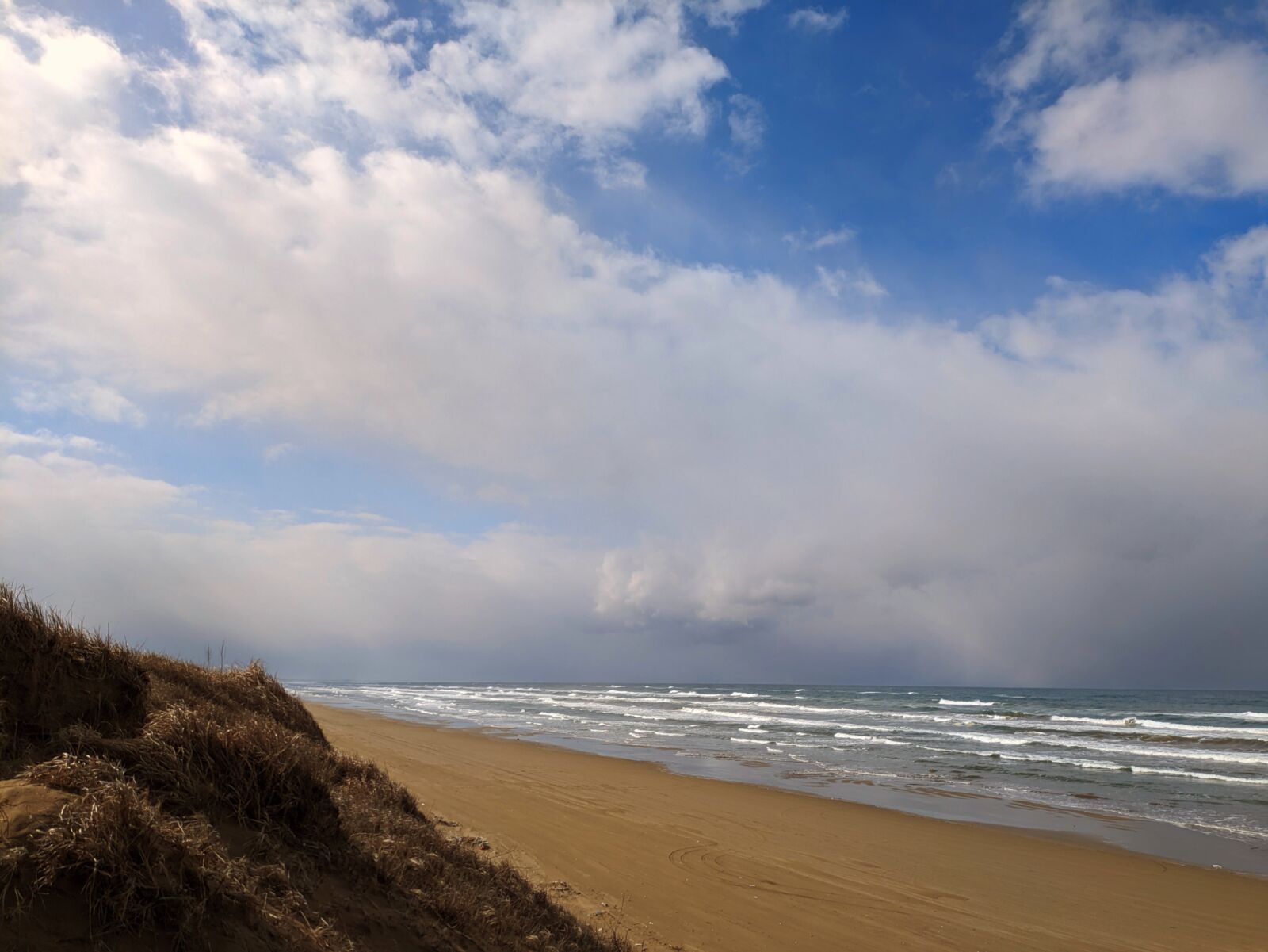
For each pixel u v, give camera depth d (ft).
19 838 9.62
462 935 15.66
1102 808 55.11
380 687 422.41
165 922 9.91
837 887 32.19
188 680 26.99
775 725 125.90
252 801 14.88
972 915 29.99
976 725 129.18
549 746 87.71
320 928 12.32
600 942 20.84
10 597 14.47
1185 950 27.58
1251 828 48.67
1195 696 318.04
